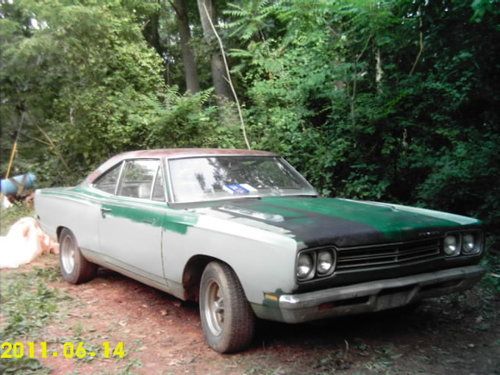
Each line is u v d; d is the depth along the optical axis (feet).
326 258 10.59
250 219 11.93
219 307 12.50
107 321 15.40
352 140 24.86
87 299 17.74
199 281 13.52
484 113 22.74
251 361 11.93
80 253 18.95
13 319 15.35
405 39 23.07
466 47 20.52
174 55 62.75
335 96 25.07
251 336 12.06
